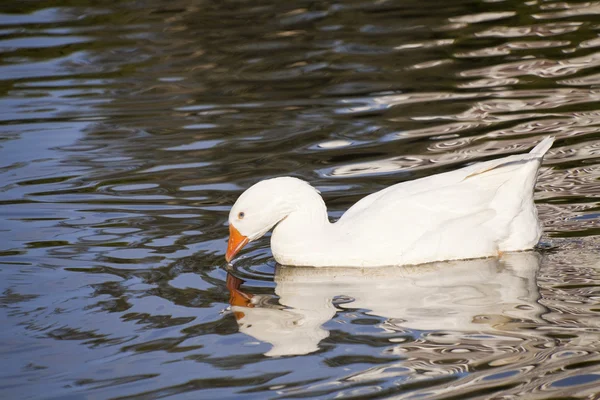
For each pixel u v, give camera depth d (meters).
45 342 8.72
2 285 10.14
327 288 9.91
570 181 12.62
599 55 18.42
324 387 7.57
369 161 14.04
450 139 14.78
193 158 14.62
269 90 18.08
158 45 21.47
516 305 9.09
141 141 15.59
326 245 10.55
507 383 7.46
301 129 15.78
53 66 20.33
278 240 10.73
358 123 15.90
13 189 13.48
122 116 17.03
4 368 8.21
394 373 7.75
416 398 7.30
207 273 10.43
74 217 12.30
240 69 19.52
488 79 17.69
